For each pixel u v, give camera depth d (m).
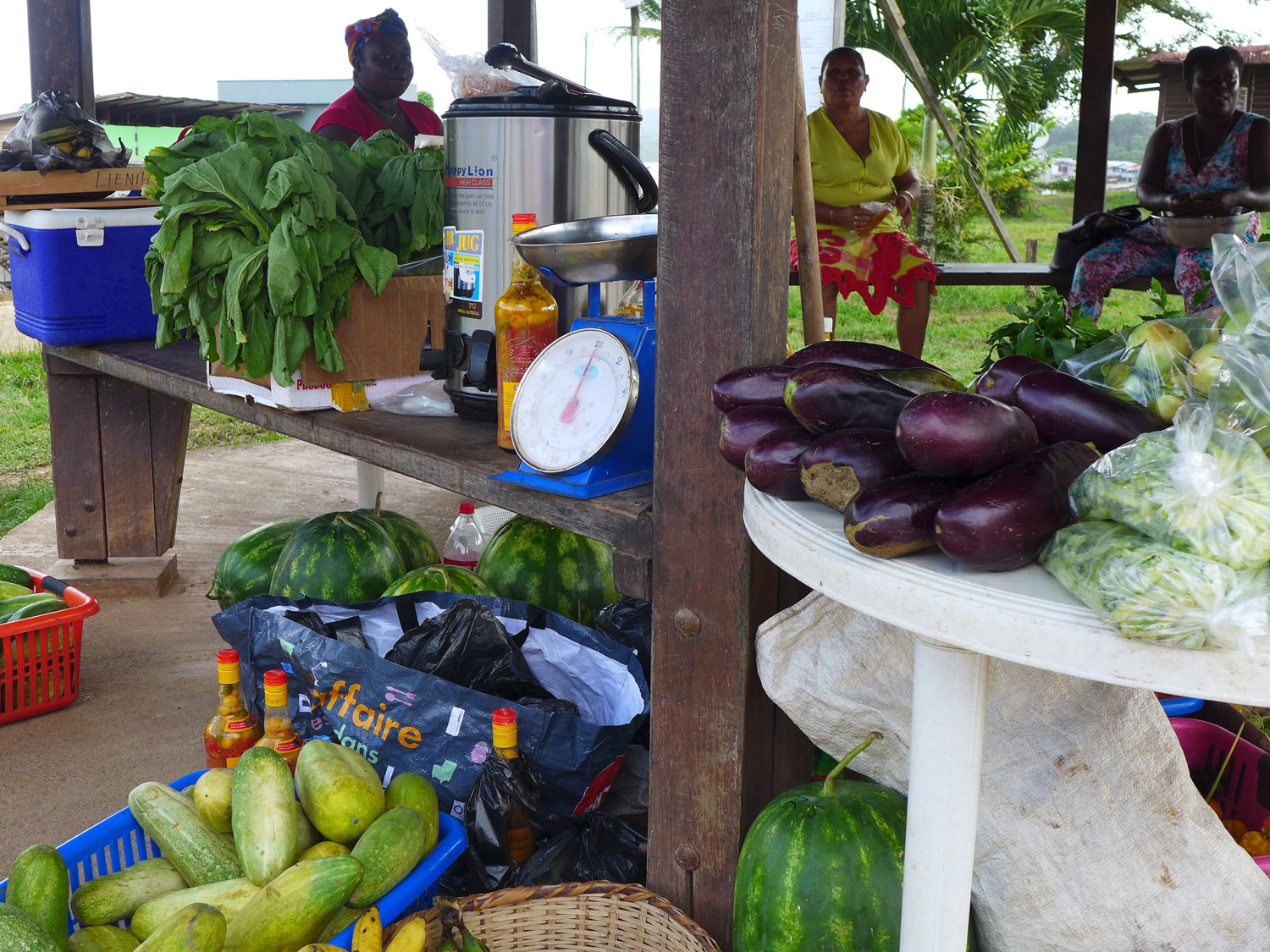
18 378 8.88
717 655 1.84
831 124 5.46
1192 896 1.57
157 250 2.53
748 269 1.67
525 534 2.89
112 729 3.16
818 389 1.36
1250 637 0.96
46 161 3.71
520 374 2.25
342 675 2.33
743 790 1.89
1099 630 1.02
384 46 4.20
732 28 1.61
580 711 2.49
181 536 4.93
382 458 2.46
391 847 1.89
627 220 1.91
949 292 12.59
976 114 12.16
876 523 1.16
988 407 1.16
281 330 2.50
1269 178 5.41
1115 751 1.61
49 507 5.48
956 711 1.25
